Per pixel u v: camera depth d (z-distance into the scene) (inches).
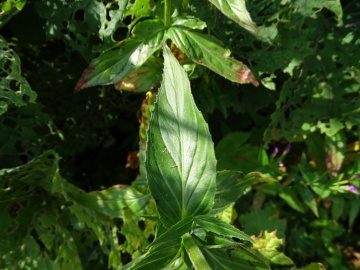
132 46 9.3
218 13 10.6
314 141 12.4
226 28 10.8
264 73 11.8
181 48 9.1
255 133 13.1
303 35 10.8
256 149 12.3
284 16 10.7
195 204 7.6
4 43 9.5
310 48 10.8
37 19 11.4
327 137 11.9
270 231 12.4
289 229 13.4
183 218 7.4
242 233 7.2
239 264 7.5
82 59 11.7
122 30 10.8
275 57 11.0
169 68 7.5
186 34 9.1
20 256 11.7
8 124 11.3
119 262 11.2
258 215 12.5
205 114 11.8
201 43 9.1
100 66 9.3
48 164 10.6
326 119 11.6
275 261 10.8
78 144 12.6
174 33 9.2
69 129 12.4
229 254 7.7
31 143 11.7
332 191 12.4
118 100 12.3
